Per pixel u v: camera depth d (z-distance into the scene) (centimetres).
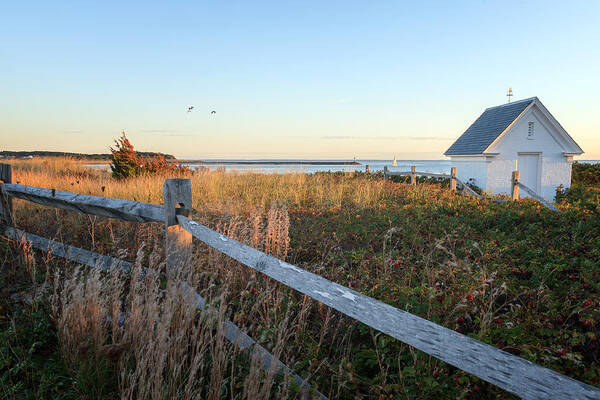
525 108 1605
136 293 279
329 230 681
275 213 492
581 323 311
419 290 348
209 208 674
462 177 1820
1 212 500
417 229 674
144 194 916
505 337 278
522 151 1666
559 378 107
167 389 213
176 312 265
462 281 371
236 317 304
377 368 281
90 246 506
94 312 257
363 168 2045
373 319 164
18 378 250
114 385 243
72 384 239
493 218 771
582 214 759
